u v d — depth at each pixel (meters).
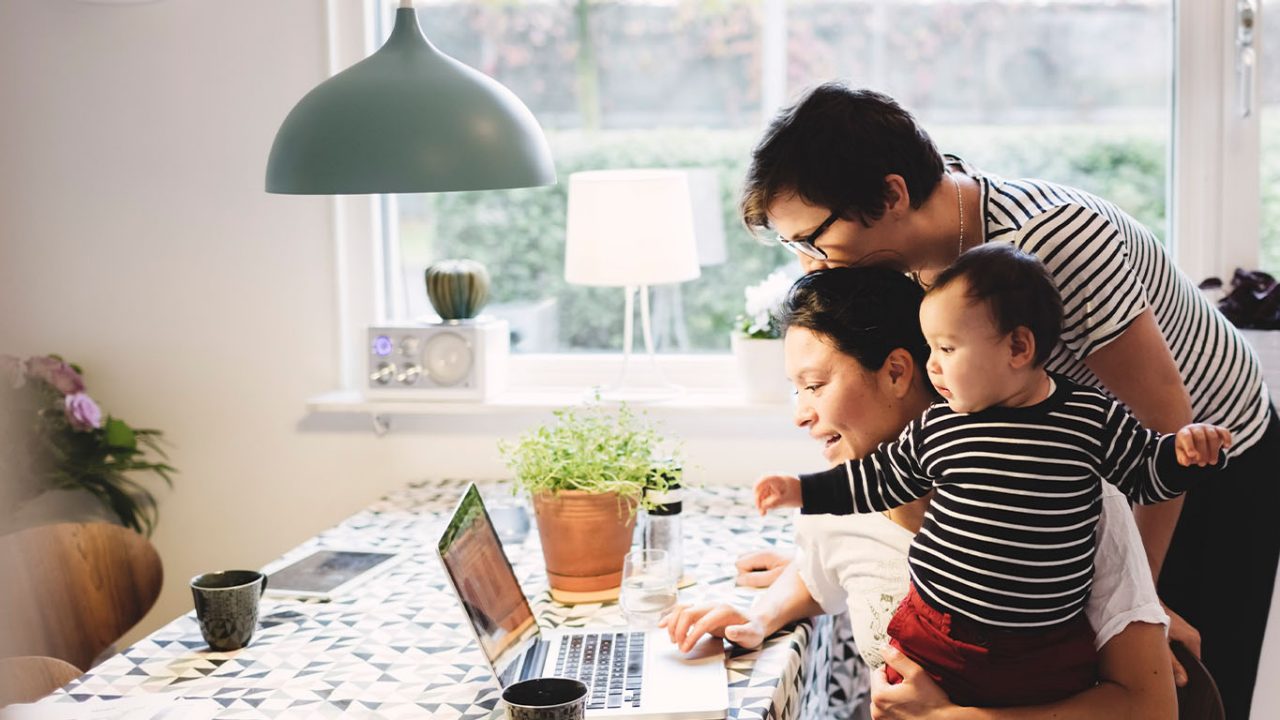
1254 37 2.37
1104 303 1.33
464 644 1.55
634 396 2.49
